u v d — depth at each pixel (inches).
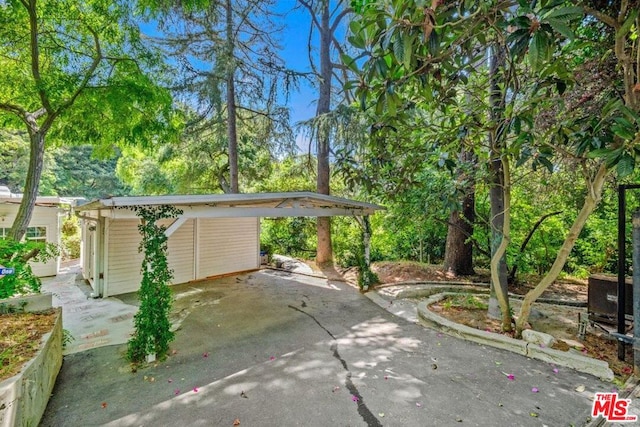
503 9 88.2
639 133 89.5
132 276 296.7
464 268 326.3
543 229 297.6
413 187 235.9
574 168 170.9
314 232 529.3
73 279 350.6
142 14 264.4
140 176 545.0
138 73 280.8
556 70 117.0
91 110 280.4
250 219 413.7
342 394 127.1
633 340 137.0
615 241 283.1
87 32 265.3
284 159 472.7
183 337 191.5
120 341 183.2
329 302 271.1
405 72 94.7
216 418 112.8
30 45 249.8
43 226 359.3
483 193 286.0
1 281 159.6
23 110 259.0
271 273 399.2
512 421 108.8
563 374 140.6
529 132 117.7
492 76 150.7
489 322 198.2
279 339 188.4
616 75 131.4
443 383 134.6
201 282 346.6
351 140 346.0
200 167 480.1
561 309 224.5
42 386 115.7
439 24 81.5
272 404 121.0
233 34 367.9
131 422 111.3
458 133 164.1
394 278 330.3
